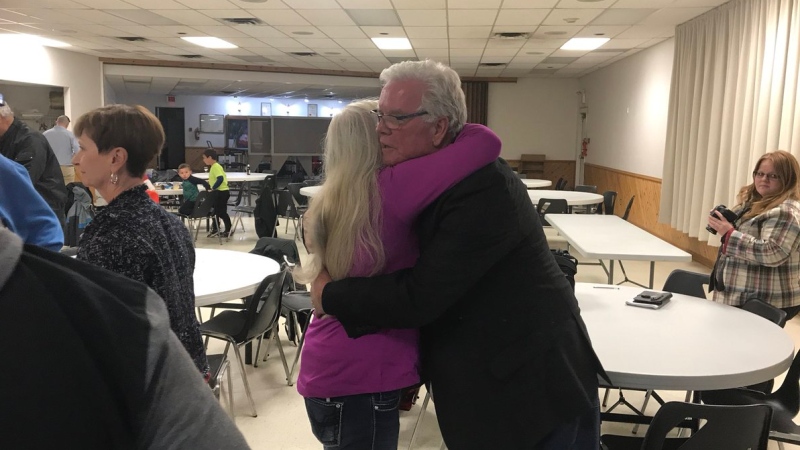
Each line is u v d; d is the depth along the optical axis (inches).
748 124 203.0
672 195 280.4
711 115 233.1
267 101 665.6
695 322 81.8
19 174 73.4
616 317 83.6
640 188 346.0
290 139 439.2
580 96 486.6
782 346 71.9
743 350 70.1
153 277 51.3
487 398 48.2
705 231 234.4
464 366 48.9
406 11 244.2
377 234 48.7
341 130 49.4
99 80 421.1
